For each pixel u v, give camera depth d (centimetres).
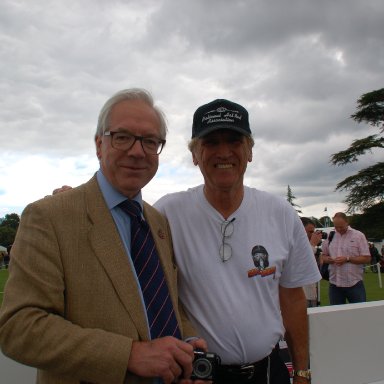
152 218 208
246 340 214
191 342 184
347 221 726
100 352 146
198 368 168
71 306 158
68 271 158
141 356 150
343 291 718
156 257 190
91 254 163
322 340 347
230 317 213
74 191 176
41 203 163
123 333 160
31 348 144
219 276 217
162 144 194
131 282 169
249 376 215
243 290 218
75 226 164
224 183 220
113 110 182
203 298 217
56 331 146
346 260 707
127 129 178
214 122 218
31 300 149
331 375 347
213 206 227
